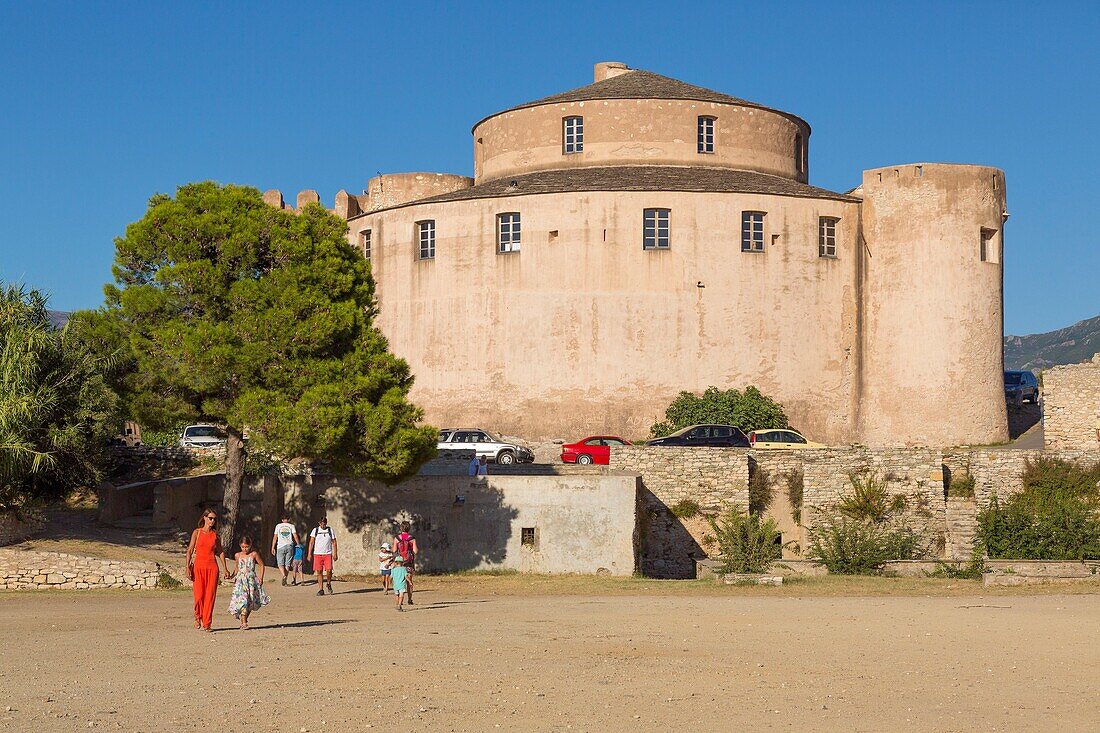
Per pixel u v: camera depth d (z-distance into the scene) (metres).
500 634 24.20
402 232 64.88
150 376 40.34
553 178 64.56
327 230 42.47
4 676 18.31
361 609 30.80
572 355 61.25
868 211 63.53
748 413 58.12
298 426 39.00
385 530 45.19
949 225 62.41
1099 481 47.84
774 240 62.19
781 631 25.25
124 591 33.59
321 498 45.44
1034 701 17.12
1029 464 48.53
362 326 42.22
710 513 48.28
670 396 60.81
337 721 15.11
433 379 63.31
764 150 68.50
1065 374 54.06
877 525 48.31
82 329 40.56
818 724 15.32
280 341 40.22
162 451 49.91
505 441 58.94
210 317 41.12
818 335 62.47
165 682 17.75
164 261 41.62
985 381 62.47
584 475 45.47
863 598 36.06
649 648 22.06
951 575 43.88
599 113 67.44
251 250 41.25
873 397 62.69
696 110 67.50
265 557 44.50
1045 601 34.41
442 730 14.70
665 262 61.28
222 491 45.91
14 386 37.06
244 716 15.34
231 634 23.91
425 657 20.44
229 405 40.91
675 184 62.09
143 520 43.00
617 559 44.56
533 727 14.92
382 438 40.75
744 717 15.69
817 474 49.19
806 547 48.38
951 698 17.28
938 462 48.84
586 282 61.44
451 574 44.59
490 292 62.47
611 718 15.50
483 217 62.91
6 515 36.81
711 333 61.25
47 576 34.09
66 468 39.12
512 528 44.94
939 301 62.09
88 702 16.19
